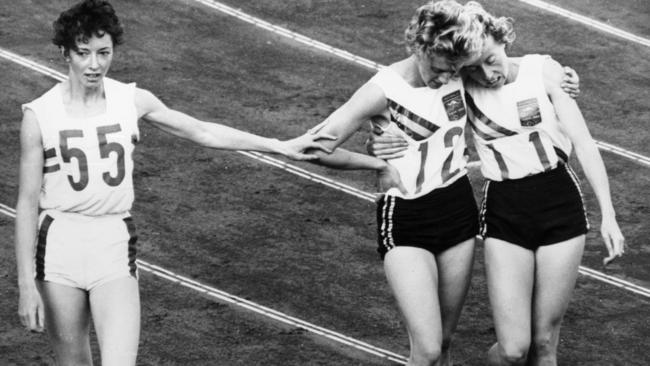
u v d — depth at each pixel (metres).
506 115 10.86
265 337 13.96
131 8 22.34
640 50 21.80
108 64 9.50
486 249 11.23
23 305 9.47
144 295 14.74
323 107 19.73
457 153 10.80
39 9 22.14
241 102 19.73
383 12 22.80
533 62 10.87
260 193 17.36
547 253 11.12
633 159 18.66
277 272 15.43
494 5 23.00
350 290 15.10
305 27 22.17
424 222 10.80
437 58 10.11
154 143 18.47
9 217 16.34
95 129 9.57
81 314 9.83
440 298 11.21
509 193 11.09
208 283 15.12
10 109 19.12
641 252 16.20
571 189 11.16
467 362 13.61
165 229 16.31
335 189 17.58
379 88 10.55
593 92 20.47
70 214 9.70
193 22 22.11
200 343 13.77
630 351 14.02
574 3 23.20
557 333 11.47
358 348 13.81
